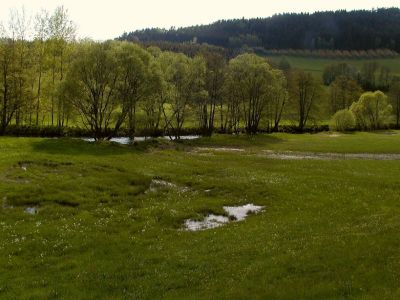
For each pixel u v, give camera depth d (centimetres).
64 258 2344
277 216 3203
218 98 10744
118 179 4219
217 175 4841
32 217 3011
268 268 2044
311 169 5462
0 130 7731
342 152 8025
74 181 3944
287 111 15100
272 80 10912
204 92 9356
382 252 2116
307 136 11744
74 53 7306
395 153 7988
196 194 3962
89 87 6962
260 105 11438
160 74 7738
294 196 3831
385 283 1770
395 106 18238
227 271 2066
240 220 3180
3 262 2236
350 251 2162
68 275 2109
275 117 13650
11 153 4878
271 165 5784
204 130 10388
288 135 11612
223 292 1811
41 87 8969
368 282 1798
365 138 11281
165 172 4812
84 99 7138
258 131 13100
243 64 10656
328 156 7369
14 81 7606
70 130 8975
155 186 4188
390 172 5319
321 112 15850
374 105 16200
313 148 8562
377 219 2905
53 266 2225
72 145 5934
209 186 4238
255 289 1819
